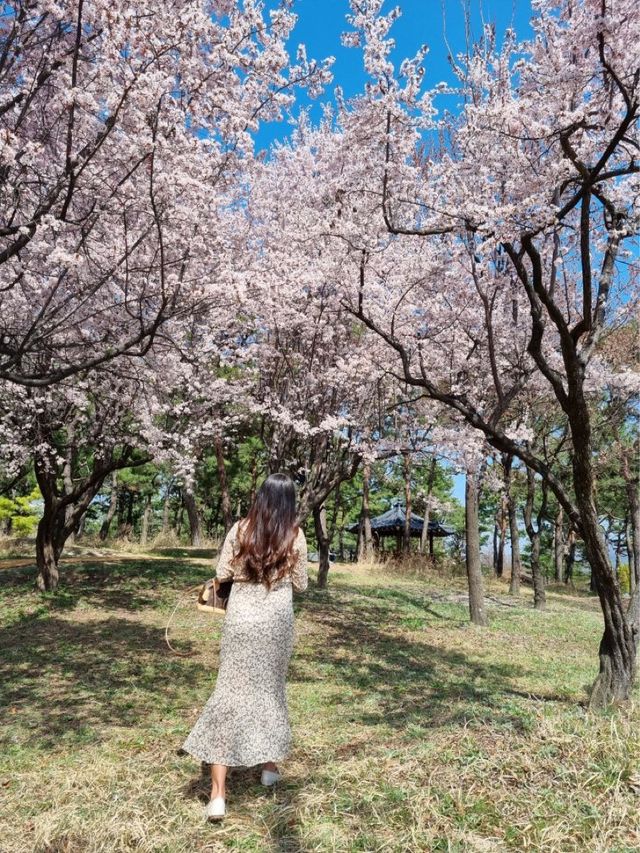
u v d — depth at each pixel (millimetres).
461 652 9836
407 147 7000
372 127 7156
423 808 2920
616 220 5871
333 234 8156
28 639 9273
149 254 7613
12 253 5426
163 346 9133
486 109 6121
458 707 5066
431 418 11523
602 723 3955
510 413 14789
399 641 10461
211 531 39000
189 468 12406
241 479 24828
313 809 3047
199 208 6945
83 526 33250
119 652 8320
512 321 9797
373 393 11820
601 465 14547
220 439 14367
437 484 32938
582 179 5648
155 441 11438
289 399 12445
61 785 3496
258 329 11828
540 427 15789
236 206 11859
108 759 4047
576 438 5375
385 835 2762
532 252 5363
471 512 13500
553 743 3596
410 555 25844
